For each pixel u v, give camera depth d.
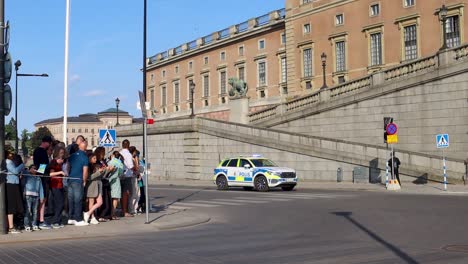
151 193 27.45
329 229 12.84
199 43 77.00
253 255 9.46
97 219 14.80
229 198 23.23
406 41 44.41
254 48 64.94
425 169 30.17
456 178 28.75
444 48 33.22
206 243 11.02
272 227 13.55
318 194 24.47
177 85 83.62
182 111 81.50
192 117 44.28
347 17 49.50
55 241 11.62
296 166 36.25
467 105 31.91
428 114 33.78
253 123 45.44
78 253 9.90
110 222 14.62
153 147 50.00
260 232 12.65
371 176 32.12
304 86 54.16
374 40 47.19
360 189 27.97
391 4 45.53
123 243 11.16
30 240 11.53
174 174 46.72
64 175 14.48
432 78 33.47
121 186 16.11
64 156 13.80
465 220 13.91
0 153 12.13
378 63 46.56
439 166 29.56
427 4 42.78
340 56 50.34
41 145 13.84
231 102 48.41
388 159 30.52
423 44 42.91
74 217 13.94
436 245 10.27
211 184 38.16
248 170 28.48
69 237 12.02
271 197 23.14
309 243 10.78
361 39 48.09
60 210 13.59
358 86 38.16
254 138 38.97
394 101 35.56
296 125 41.62
